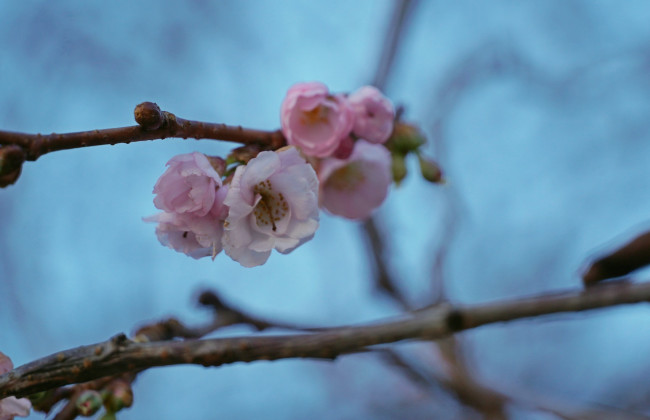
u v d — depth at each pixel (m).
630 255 0.42
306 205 0.46
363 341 0.44
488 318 0.43
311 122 0.49
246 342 0.44
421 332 0.44
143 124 0.43
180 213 0.45
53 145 0.42
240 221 0.45
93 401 0.47
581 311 0.43
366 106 0.50
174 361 0.44
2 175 0.42
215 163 0.46
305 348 0.44
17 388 0.44
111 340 0.44
